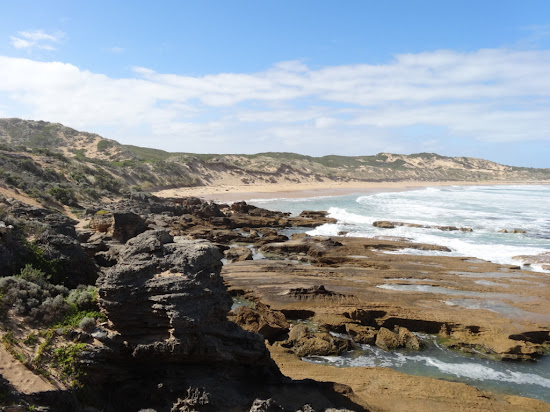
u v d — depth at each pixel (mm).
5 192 40250
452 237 45906
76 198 51344
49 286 13758
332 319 21906
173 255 12531
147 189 88062
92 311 12445
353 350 19781
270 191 102875
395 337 20406
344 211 67000
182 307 11461
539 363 18953
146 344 11227
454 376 17609
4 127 126312
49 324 11359
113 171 85938
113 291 11484
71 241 18891
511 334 20547
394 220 57688
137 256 12414
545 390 16609
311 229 52594
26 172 53531
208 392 11047
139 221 31297
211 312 12117
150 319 11492
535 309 23766
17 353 9945
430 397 15008
